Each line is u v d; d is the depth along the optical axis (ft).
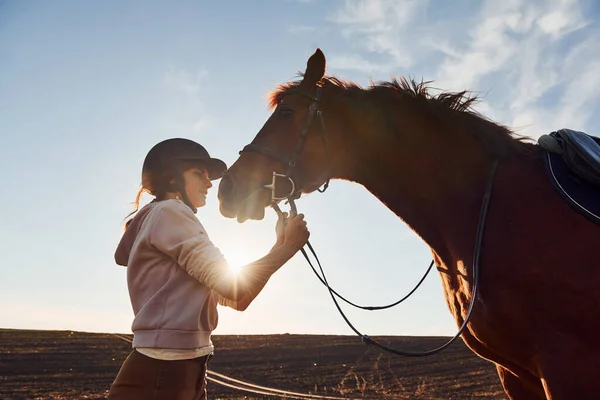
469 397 80.48
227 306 9.26
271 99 12.92
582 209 9.57
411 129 11.64
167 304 8.25
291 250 8.81
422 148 11.52
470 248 10.52
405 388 89.10
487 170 10.98
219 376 99.71
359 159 12.05
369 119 11.91
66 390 81.20
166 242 8.23
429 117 11.56
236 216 11.70
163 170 9.15
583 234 9.45
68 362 111.96
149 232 8.38
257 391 82.69
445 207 11.15
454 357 122.21
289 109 12.18
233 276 8.10
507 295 9.65
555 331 9.21
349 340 160.56
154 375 8.04
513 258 9.66
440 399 79.00
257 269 8.41
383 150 11.76
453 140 11.39
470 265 10.39
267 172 11.78
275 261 8.57
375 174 11.96
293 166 11.81
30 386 84.64
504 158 11.00
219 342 155.63
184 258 8.14
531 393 10.87
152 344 8.06
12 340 141.90
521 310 9.53
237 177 11.72
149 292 8.40
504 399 77.97
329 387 90.38
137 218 8.87
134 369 8.13
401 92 11.97
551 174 10.18
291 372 106.93
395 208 11.88
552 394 9.05
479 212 10.61
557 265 9.32
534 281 9.43
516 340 9.70
